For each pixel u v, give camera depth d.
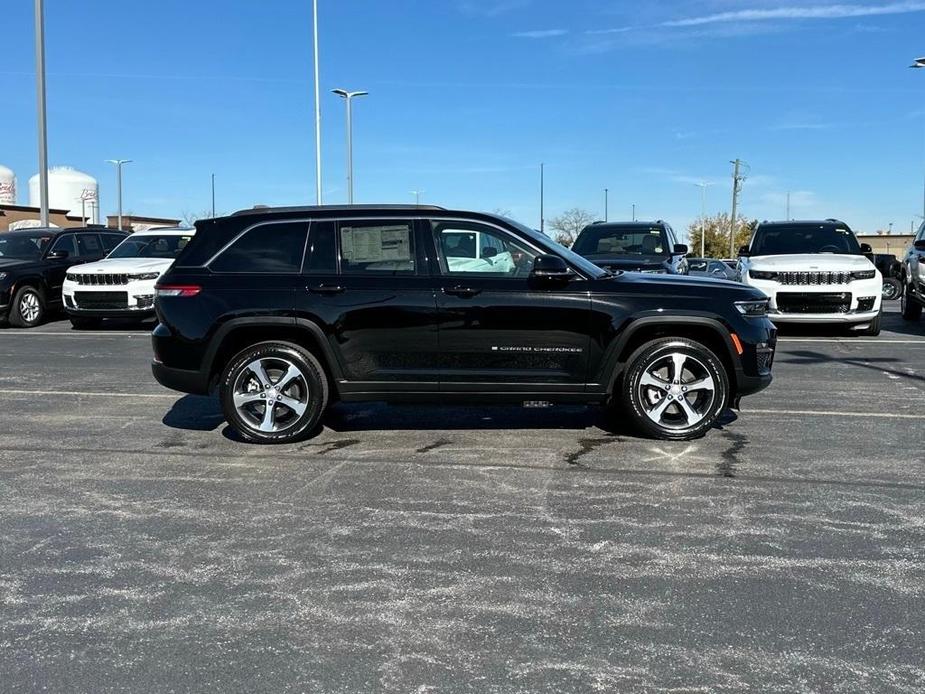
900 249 70.69
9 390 8.56
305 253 6.23
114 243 17.48
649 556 4.06
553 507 4.79
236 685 2.94
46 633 3.33
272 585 3.76
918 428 6.65
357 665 3.06
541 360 6.09
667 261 11.63
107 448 6.21
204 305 6.16
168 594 3.67
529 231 6.32
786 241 13.59
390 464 5.72
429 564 3.98
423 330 6.06
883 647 3.17
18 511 4.77
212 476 5.46
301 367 6.17
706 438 6.36
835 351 11.07
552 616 3.44
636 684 2.92
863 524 4.47
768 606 3.52
